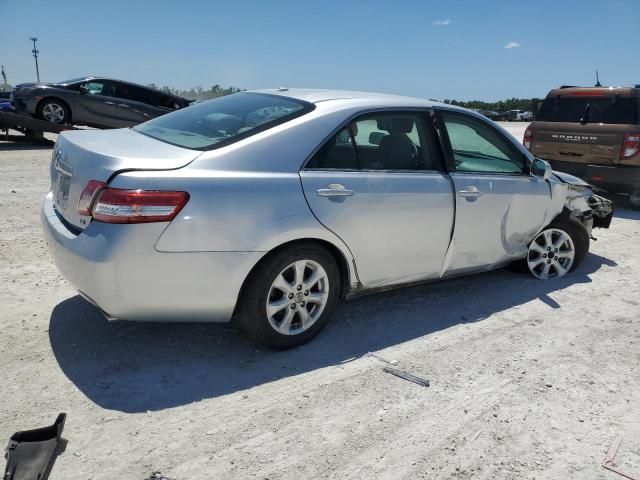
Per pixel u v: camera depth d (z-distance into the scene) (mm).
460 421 3059
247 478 2553
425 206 4098
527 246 5137
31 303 4223
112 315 3203
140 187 3033
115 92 14273
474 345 3963
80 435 2773
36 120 13125
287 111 3787
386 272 4066
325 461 2691
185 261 3158
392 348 3859
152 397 3135
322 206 3566
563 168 9125
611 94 8656
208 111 4160
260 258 3363
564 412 3195
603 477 2684
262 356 3650
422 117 4250
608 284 5375
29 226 6246
